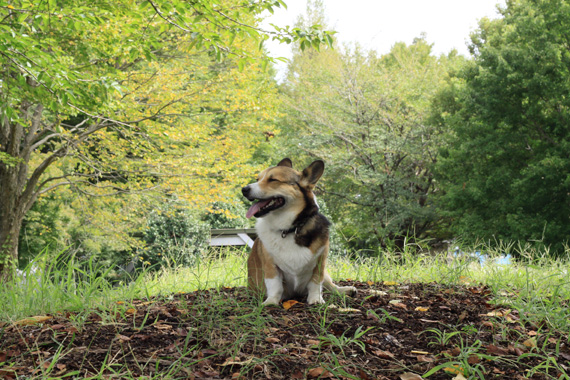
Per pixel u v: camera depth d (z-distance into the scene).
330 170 20.75
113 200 12.16
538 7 16.12
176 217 10.66
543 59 15.26
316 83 22.89
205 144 10.70
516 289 4.32
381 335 2.81
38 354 2.43
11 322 3.03
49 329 2.88
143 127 8.50
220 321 2.94
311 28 4.41
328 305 3.39
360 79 21.53
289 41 4.44
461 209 17.30
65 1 5.57
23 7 4.74
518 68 15.59
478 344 2.63
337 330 2.86
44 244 13.46
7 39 4.49
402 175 21.14
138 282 4.16
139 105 9.07
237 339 2.56
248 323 2.93
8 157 8.04
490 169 16.64
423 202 21.58
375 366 2.34
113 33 6.80
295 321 3.07
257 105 9.41
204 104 10.07
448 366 2.20
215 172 9.93
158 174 9.88
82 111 6.07
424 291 4.30
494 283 4.45
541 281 4.45
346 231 21.59
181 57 10.22
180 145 11.07
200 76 10.81
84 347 2.54
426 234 21.77
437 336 2.80
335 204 22.03
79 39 6.93
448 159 17.92
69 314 3.27
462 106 19.69
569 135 14.77
